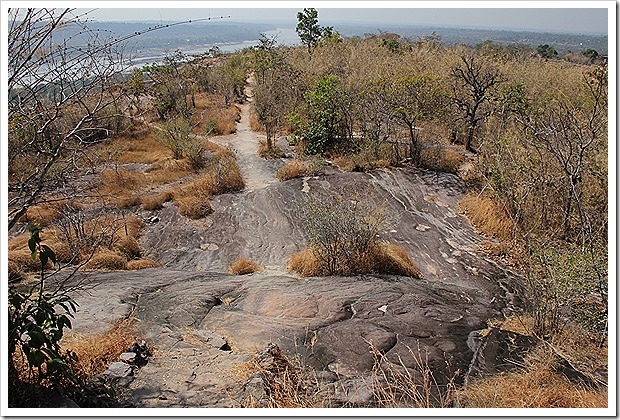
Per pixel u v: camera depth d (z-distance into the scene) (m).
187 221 10.14
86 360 4.01
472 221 9.75
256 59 22.84
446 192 10.91
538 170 8.80
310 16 27.11
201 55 25.56
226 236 9.55
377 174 11.70
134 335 4.71
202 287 6.60
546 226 8.49
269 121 15.40
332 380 4.07
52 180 3.43
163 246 9.23
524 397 3.77
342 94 14.09
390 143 13.09
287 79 20.02
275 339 4.94
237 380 3.81
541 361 4.45
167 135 14.54
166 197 11.02
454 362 4.55
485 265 8.16
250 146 15.89
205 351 4.46
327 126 14.28
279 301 6.00
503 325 5.65
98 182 11.19
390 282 6.86
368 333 5.00
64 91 3.31
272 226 9.85
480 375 4.29
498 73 14.86
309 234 7.89
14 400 2.97
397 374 4.12
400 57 20.81
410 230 9.34
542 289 5.48
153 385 3.72
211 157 14.21
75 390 3.24
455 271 7.98
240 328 5.20
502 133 11.55
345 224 7.66
